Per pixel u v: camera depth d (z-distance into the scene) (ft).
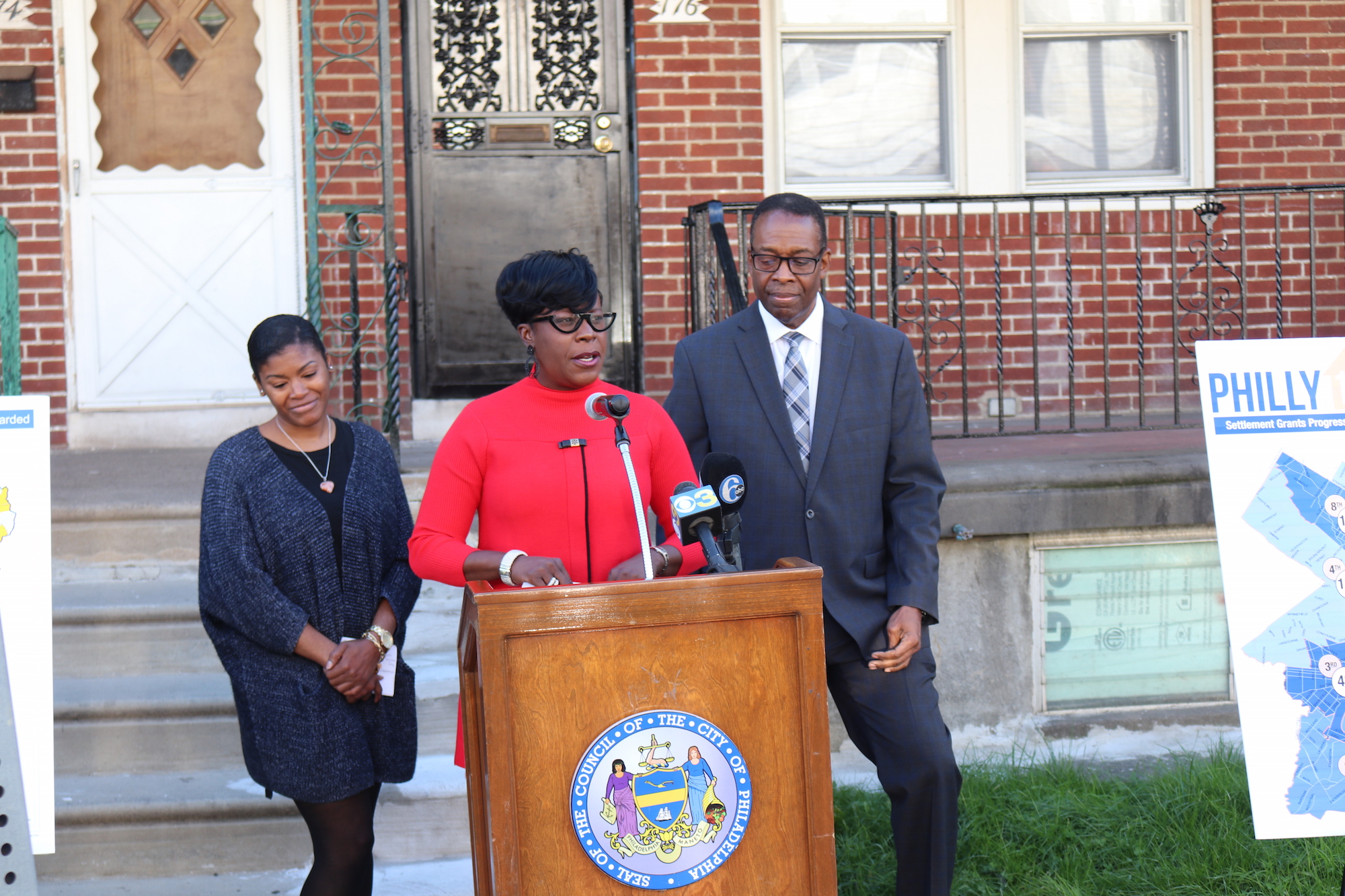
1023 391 19.51
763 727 6.19
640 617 6.02
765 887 6.19
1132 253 19.58
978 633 13.61
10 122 18.15
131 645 12.62
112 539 13.62
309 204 14.07
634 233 19.40
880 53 19.57
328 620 8.41
